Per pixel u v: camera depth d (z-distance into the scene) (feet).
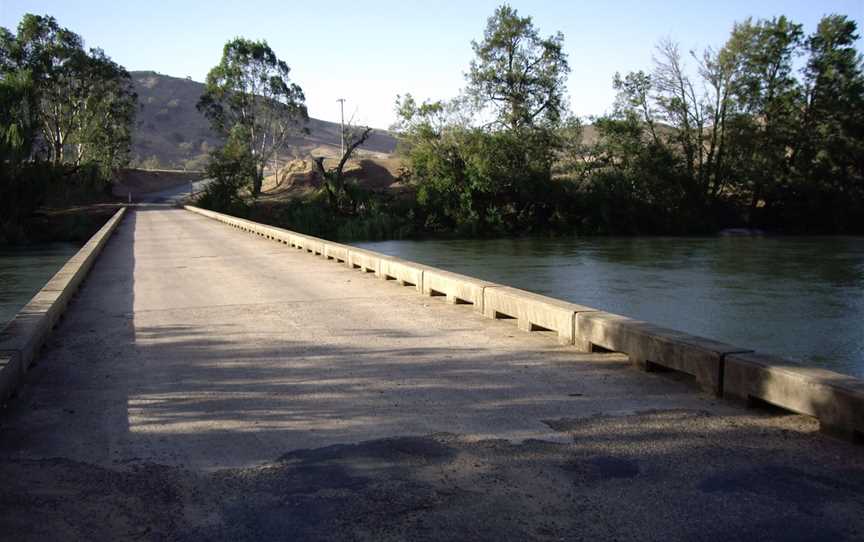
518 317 34.45
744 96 201.46
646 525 14.65
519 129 209.56
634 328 26.58
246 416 21.95
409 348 30.66
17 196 182.70
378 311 39.88
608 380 25.08
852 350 54.54
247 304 43.14
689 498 15.81
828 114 202.90
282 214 222.07
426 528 14.65
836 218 198.08
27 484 17.01
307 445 19.38
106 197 284.61
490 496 16.10
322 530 14.62
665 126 212.02
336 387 25.00
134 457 18.67
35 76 240.53
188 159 565.12
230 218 140.05
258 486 16.76
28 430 20.84
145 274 59.57
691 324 65.10
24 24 247.70
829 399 19.08
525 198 203.21
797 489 16.14
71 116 261.65
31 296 84.53
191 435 20.30
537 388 24.34
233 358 29.48
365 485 16.75
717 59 203.51
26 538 14.39
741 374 21.93
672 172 202.39
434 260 131.64
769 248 151.02
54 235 186.70
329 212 213.05
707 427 20.16
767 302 77.51
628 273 106.93
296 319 37.96
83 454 18.92
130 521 15.12
